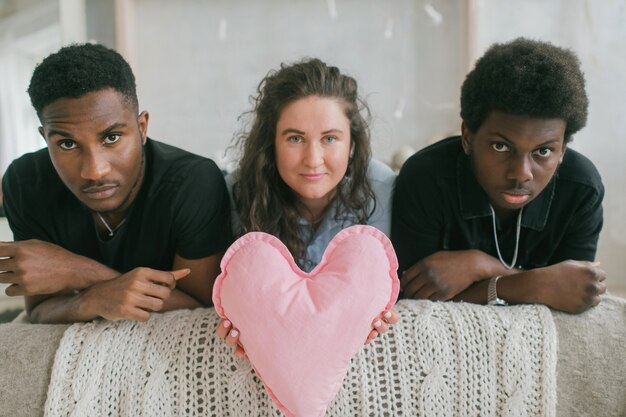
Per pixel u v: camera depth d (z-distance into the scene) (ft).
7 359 2.63
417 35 6.28
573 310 2.70
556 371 2.60
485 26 6.22
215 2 6.34
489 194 2.88
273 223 3.09
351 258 2.41
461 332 2.60
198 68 6.45
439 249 3.28
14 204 3.09
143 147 2.99
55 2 5.97
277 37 6.38
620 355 2.60
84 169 2.62
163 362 2.59
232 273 2.40
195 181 2.95
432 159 3.18
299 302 2.32
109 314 2.65
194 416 2.56
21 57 6.01
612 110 6.26
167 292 2.71
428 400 2.54
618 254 6.44
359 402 2.54
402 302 2.74
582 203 3.06
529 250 3.26
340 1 6.28
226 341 2.43
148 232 3.02
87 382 2.55
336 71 3.01
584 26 6.17
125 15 6.14
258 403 2.55
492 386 2.55
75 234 3.10
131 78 2.80
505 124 2.61
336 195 3.20
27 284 2.73
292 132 2.85
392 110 6.39
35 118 6.07
